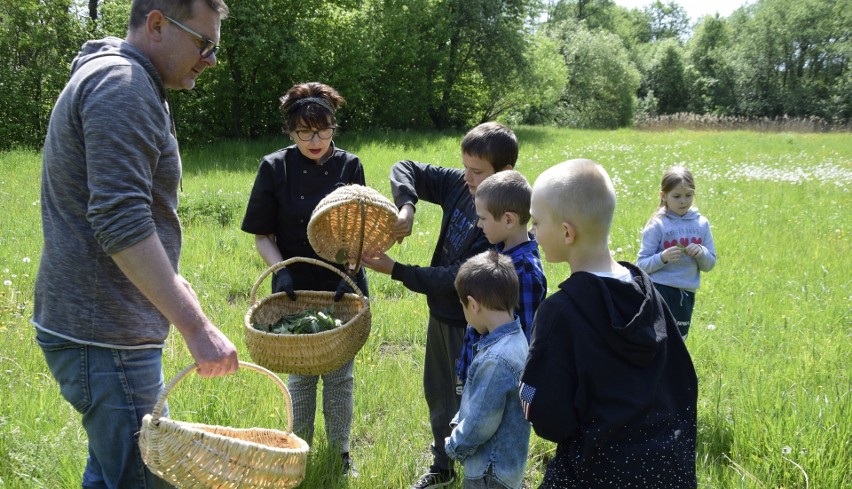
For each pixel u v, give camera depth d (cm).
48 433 349
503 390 258
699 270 457
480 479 271
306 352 304
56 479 319
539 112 4812
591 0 7294
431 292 318
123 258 220
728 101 6681
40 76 2108
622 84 5375
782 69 6494
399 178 356
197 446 217
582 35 5438
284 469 235
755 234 938
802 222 1030
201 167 1502
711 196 1238
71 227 232
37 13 2088
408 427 405
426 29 3067
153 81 238
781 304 639
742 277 719
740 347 526
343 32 2475
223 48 2122
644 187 1318
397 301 650
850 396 400
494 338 266
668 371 229
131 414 244
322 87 359
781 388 437
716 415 405
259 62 2198
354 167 375
